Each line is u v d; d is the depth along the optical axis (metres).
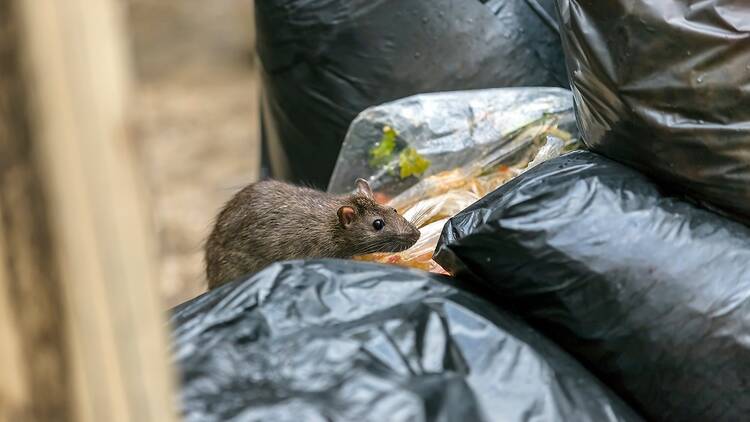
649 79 4.98
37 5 2.38
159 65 19.78
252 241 6.98
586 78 5.22
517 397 3.99
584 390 4.20
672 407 4.75
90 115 2.47
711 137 4.88
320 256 6.99
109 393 2.64
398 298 4.41
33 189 2.49
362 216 6.80
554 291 4.68
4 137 2.46
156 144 16.09
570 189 4.84
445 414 3.71
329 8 7.88
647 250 4.70
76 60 2.44
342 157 7.28
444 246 4.94
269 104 8.61
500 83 7.91
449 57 7.84
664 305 4.64
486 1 7.89
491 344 4.17
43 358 2.62
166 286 11.46
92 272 2.54
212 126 16.92
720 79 4.86
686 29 4.89
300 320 4.24
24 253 2.53
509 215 4.75
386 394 3.72
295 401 3.65
